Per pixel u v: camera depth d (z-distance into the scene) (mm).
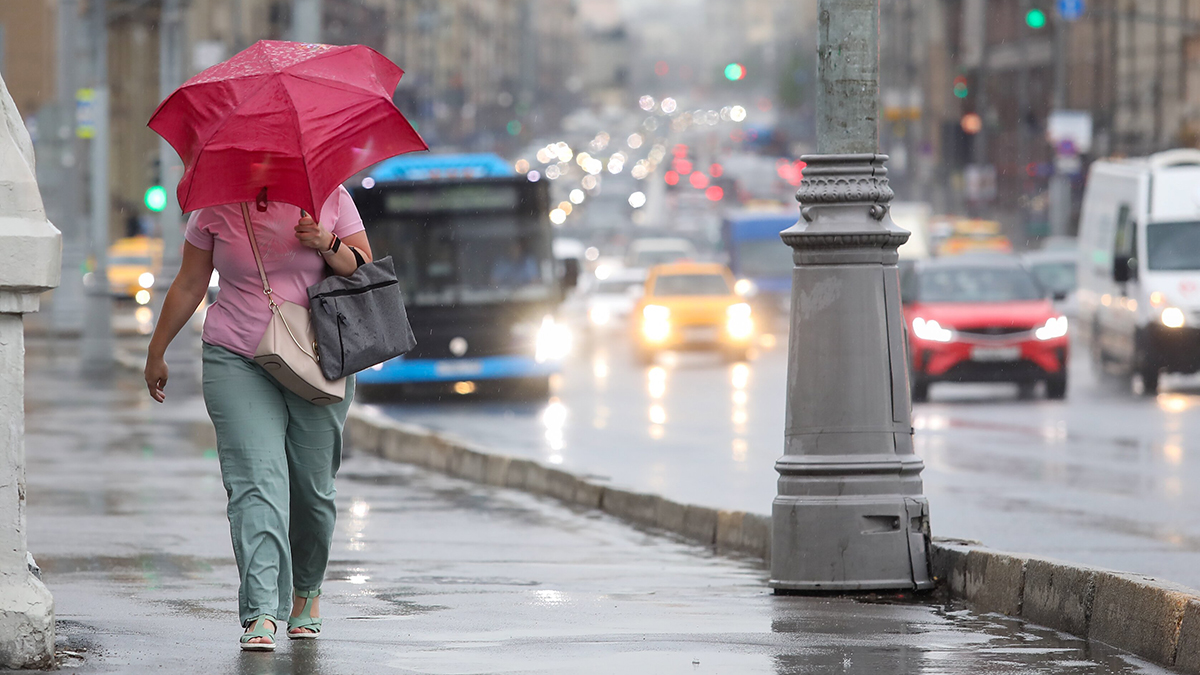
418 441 43719
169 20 76375
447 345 66500
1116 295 67750
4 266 14672
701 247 194625
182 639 16906
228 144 15508
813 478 21375
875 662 16250
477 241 67188
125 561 24109
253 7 192250
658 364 88375
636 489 32219
